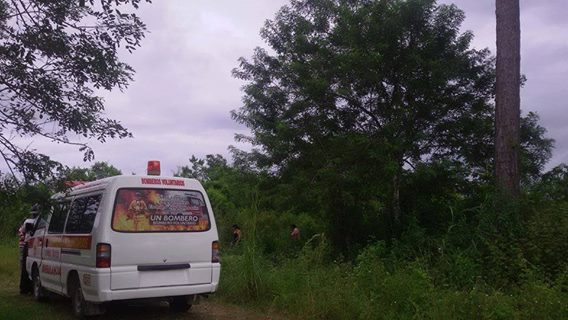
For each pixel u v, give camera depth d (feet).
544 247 27.91
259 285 29.30
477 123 43.52
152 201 24.41
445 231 37.09
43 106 20.98
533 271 24.73
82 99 21.80
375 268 26.63
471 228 32.73
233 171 54.60
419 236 34.88
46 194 21.20
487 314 20.24
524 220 31.89
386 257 33.63
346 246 45.37
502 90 36.24
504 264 27.25
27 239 33.60
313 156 46.09
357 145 41.83
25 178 20.65
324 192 42.45
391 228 43.52
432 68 41.37
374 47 42.04
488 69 44.01
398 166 40.75
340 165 42.37
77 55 20.80
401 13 41.57
